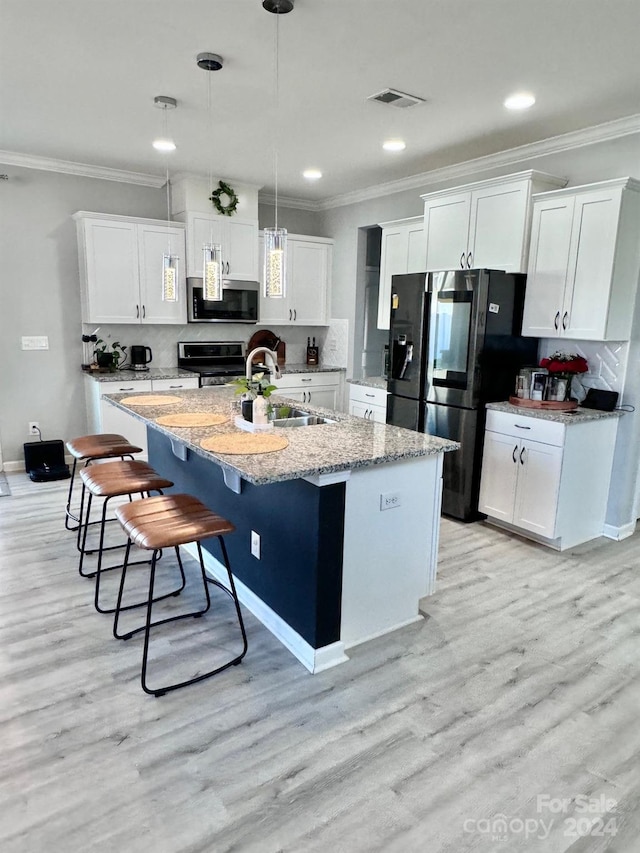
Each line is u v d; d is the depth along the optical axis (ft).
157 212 17.42
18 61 9.19
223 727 6.57
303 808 5.49
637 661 7.96
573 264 11.54
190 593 9.68
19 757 6.04
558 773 5.98
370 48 8.60
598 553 11.66
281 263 8.96
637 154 11.37
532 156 13.24
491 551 11.66
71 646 8.05
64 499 14.15
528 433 11.75
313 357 20.88
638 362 11.80
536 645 8.31
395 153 13.99
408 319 14.01
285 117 11.60
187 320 17.31
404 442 8.29
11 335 15.87
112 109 11.31
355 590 7.99
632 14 7.50
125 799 5.56
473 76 9.52
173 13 7.68
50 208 15.81
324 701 7.05
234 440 8.11
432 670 7.70
